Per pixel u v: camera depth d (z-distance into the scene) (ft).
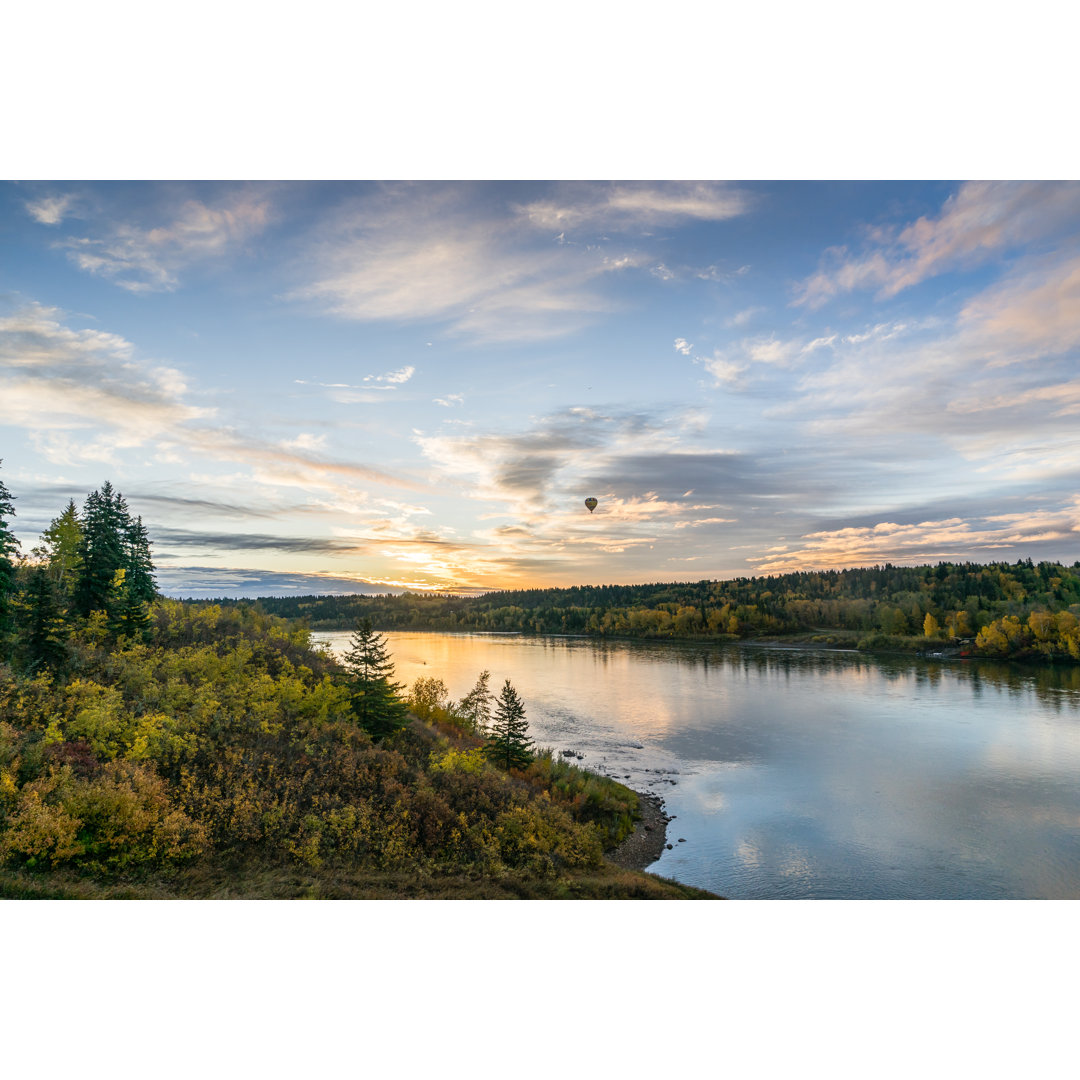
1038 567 593.42
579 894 84.94
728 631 639.35
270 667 149.28
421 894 73.87
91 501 149.28
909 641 488.85
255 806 81.82
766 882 105.19
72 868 63.31
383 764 105.29
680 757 186.91
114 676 113.70
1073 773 169.17
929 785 159.22
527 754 145.59
